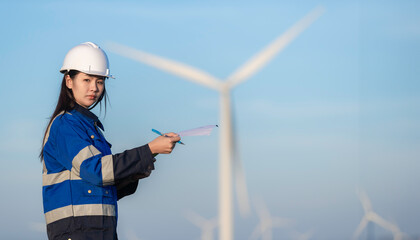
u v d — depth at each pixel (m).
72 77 4.64
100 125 4.84
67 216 4.36
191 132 4.40
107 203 4.45
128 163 4.28
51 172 4.47
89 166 4.26
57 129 4.48
